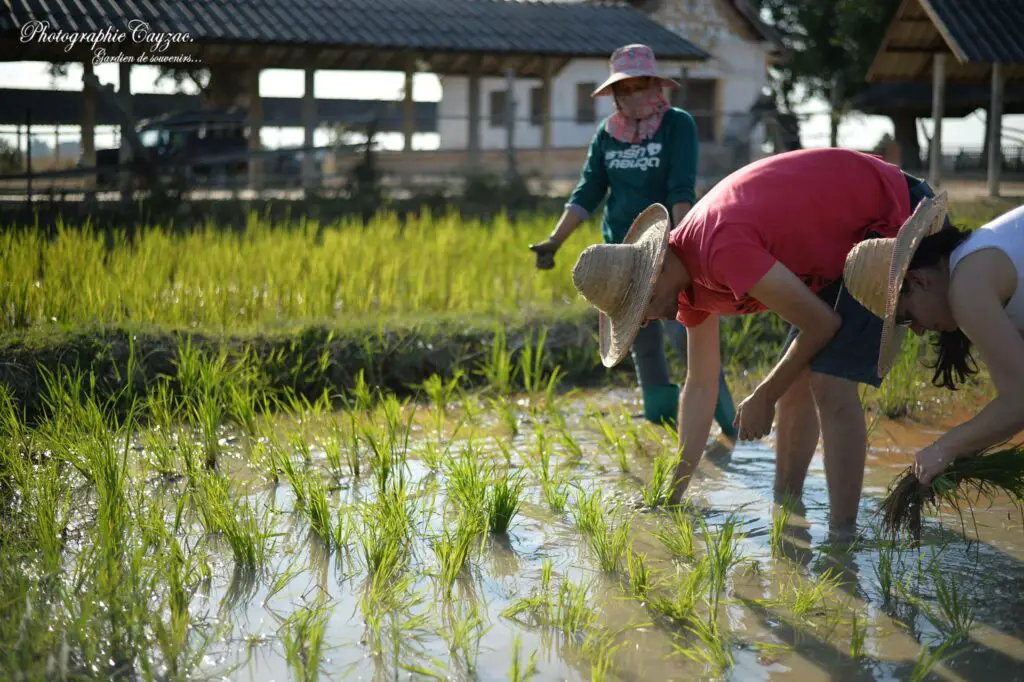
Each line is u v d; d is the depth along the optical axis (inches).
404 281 336.2
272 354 255.9
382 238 404.8
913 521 154.7
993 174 717.9
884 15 1115.3
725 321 304.8
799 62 1246.9
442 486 191.5
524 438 227.8
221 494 170.4
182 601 137.4
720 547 153.5
